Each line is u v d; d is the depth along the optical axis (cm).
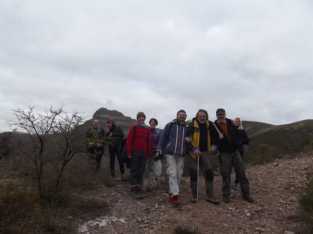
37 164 544
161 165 614
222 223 460
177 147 526
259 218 478
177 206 510
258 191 585
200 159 538
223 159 538
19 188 486
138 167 577
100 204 511
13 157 610
